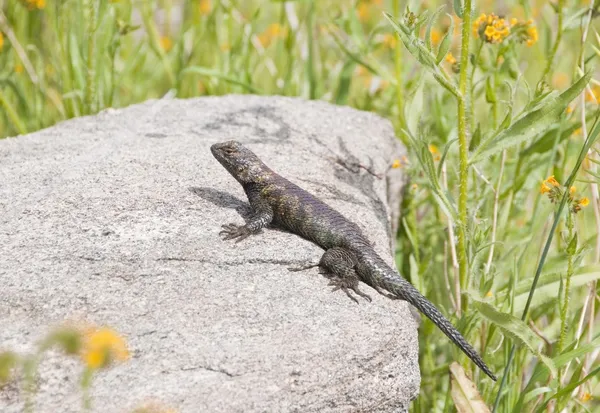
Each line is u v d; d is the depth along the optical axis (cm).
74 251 870
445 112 1366
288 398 748
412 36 941
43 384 724
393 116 1570
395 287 890
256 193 984
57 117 1608
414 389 834
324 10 1847
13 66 1557
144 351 752
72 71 1428
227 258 888
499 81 1162
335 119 1342
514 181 1209
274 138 1230
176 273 852
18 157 1118
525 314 937
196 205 983
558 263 1066
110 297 810
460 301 1052
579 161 896
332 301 846
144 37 1608
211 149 1020
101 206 955
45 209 947
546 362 885
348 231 932
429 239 1289
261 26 1916
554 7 1177
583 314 994
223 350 761
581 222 1253
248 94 1508
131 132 1223
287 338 784
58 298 803
